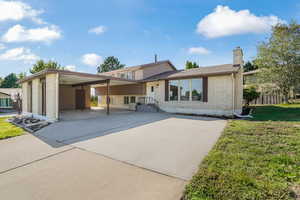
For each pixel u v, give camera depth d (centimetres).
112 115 1155
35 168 336
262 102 1588
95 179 284
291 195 206
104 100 2134
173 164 335
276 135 478
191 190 230
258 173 263
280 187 221
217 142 438
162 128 683
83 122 853
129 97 1781
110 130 667
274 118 812
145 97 1570
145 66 1656
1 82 5012
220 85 1056
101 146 469
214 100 1081
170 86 1318
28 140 560
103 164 347
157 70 1816
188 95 1205
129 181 274
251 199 200
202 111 1133
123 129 680
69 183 273
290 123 652
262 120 774
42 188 260
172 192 237
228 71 987
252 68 2784
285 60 1362
